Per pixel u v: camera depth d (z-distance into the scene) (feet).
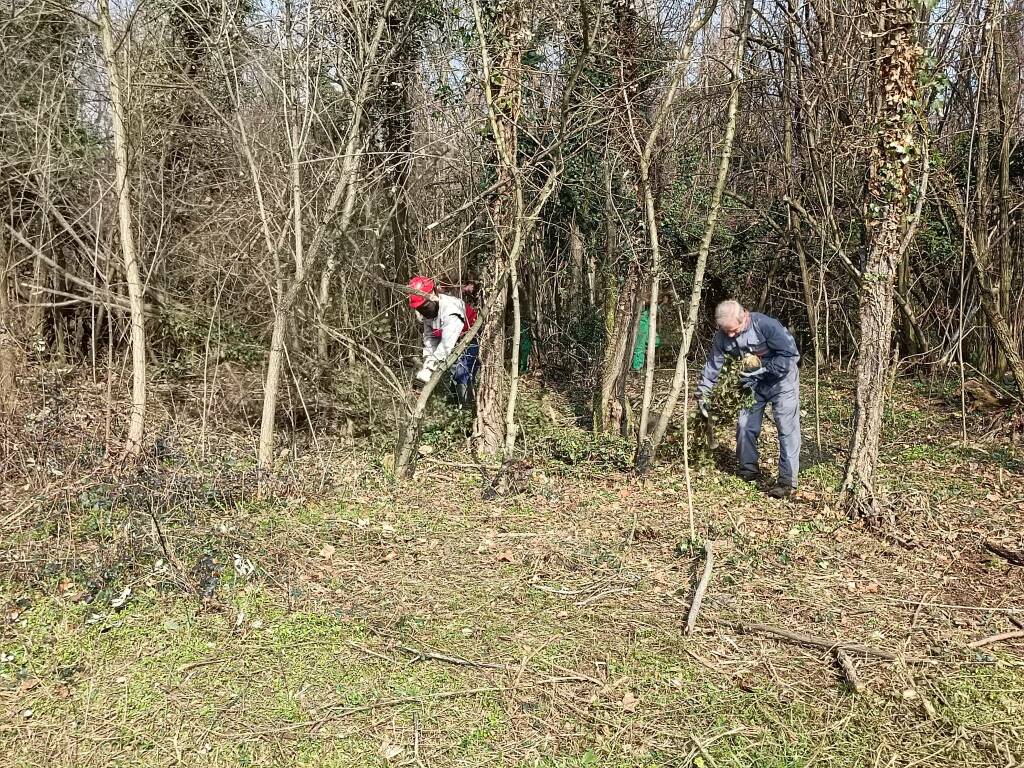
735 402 22.27
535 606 15.08
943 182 32.91
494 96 22.80
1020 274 35.68
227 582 15.44
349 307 26.63
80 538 17.20
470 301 29.25
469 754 10.98
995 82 34.68
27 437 20.27
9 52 22.98
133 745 11.08
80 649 13.29
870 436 19.40
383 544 17.83
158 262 25.93
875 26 18.37
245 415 25.73
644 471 23.30
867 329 19.24
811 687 12.62
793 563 17.07
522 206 22.53
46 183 22.75
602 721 11.70
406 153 24.26
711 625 14.42
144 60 22.63
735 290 48.47
